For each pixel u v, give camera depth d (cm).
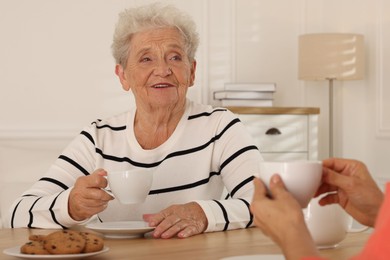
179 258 117
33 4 399
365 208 105
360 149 438
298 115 395
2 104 394
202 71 432
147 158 197
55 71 404
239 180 192
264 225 89
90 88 411
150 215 162
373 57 425
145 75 195
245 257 110
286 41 452
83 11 408
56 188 188
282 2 451
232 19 438
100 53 412
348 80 441
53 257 114
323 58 397
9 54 396
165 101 194
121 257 120
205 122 203
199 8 431
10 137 393
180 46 198
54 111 404
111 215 191
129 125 202
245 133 202
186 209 152
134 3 416
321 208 123
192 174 197
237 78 442
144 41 196
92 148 200
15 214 172
